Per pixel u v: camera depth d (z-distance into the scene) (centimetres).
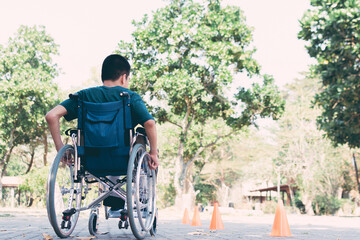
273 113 2334
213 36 2281
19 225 631
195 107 2242
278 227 462
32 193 2638
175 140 3177
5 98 2759
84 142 338
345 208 3528
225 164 4175
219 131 2639
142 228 350
